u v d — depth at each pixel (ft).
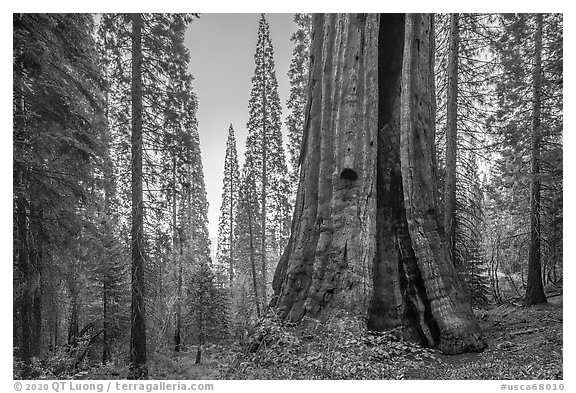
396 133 30.19
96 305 58.13
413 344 23.47
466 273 48.88
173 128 43.73
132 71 41.22
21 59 30.32
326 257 27.78
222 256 131.64
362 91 28.96
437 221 29.43
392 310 26.84
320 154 30.35
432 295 26.71
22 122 30.63
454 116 46.19
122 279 56.65
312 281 27.71
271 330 23.88
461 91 48.85
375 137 28.73
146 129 42.11
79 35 38.73
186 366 48.19
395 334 25.90
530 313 44.45
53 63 33.53
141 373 37.63
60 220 34.06
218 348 35.94
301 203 30.99
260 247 104.68
